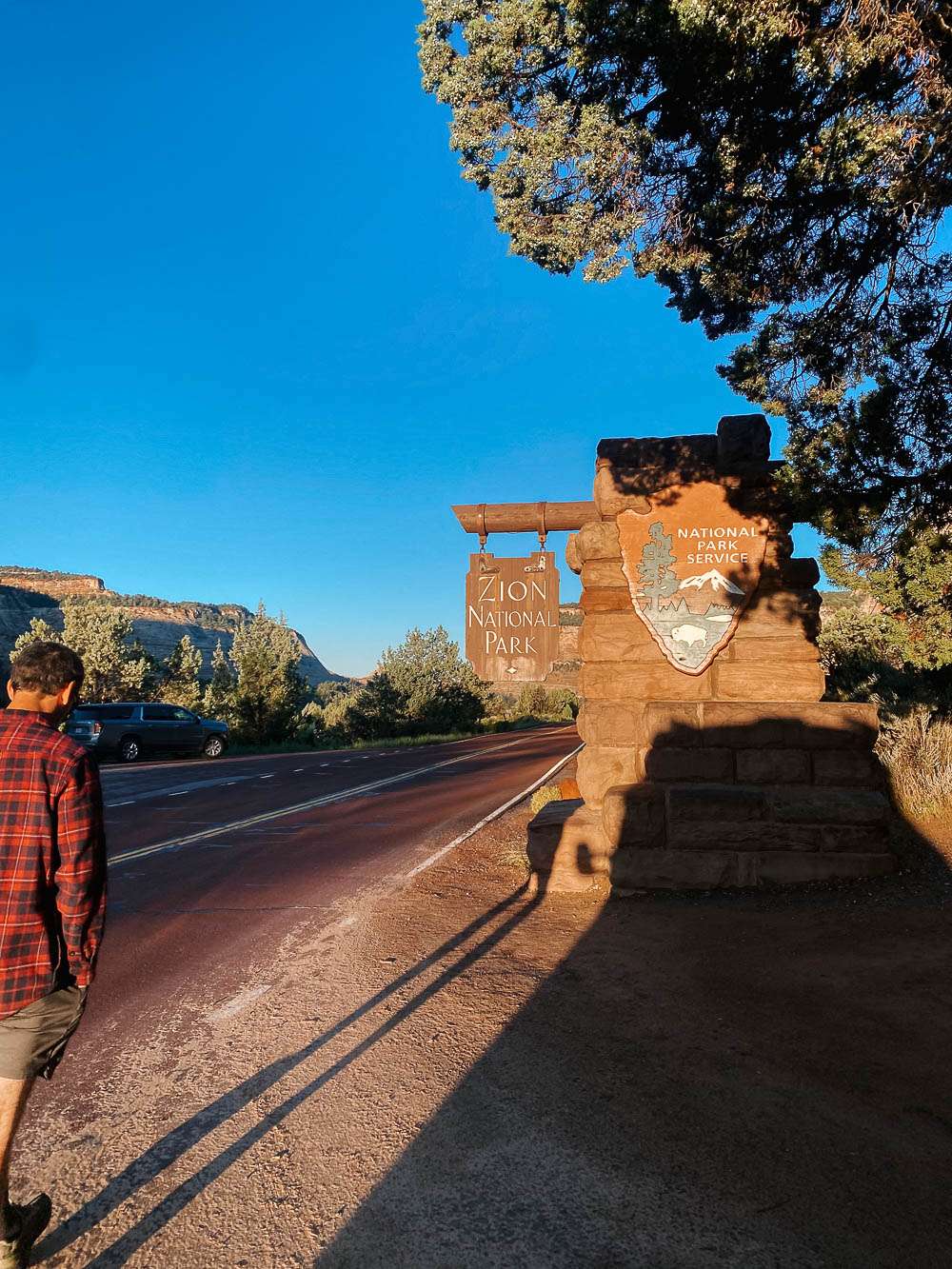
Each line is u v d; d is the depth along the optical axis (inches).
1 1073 88.0
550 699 2655.0
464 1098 132.5
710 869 252.5
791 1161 111.9
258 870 317.1
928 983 171.6
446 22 259.4
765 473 282.2
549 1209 102.7
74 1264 94.5
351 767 796.0
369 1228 100.0
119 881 300.0
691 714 265.4
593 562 291.1
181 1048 155.6
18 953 88.3
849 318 290.4
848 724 256.1
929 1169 109.4
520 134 253.1
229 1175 112.3
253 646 1541.6
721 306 313.4
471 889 279.4
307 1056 150.1
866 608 550.6
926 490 272.2
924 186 227.3
